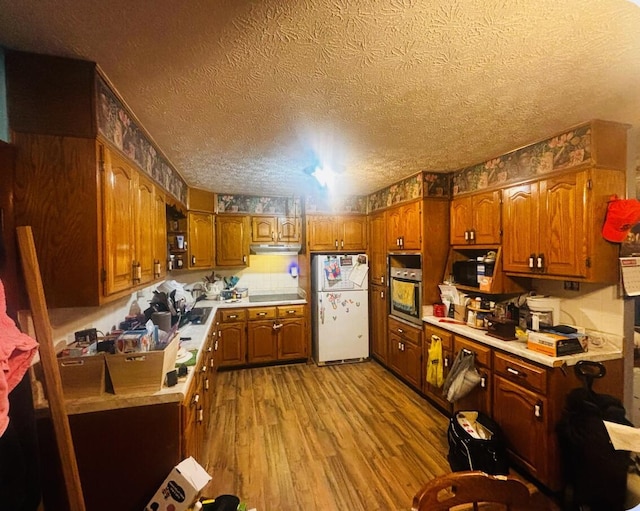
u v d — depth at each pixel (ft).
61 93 4.05
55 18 3.25
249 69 4.24
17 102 3.94
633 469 5.29
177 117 5.70
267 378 12.03
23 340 2.91
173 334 5.74
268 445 7.82
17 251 3.88
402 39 3.65
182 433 4.92
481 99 5.19
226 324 12.64
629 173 6.44
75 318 5.51
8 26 3.37
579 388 6.03
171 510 4.37
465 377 7.84
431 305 10.38
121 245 5.07
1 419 2.54
